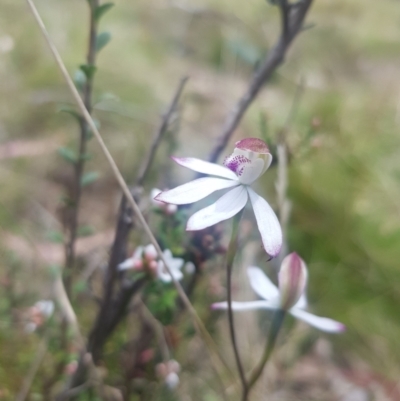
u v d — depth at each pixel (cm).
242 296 24
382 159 39
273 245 10
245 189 11
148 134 36
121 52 48
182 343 21
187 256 16
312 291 28
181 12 61
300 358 24
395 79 57
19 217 28
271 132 32
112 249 15
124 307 16
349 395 23
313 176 34
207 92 47
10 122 36
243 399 13
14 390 19
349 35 68
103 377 19
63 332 19
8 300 21
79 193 17
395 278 29
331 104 46
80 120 16
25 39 44
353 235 31
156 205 16
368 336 26
